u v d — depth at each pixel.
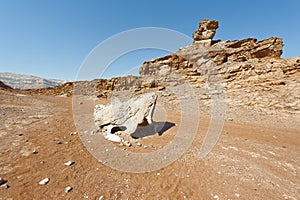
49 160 4.71
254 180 4.09
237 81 23.34
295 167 4.89
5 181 3.57
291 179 4.18
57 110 14.55
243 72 23.61
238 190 3.66
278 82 19.23
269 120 12.97
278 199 3.38
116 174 4.25
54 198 3.20
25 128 7.73
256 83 21.22
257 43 27.12
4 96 20.61
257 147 6.66
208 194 3.52
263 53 26.38
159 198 3.36
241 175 4.32
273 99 17.23
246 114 15.12
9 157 4.67
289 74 19.70
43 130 7.67
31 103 19.27
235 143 7.15
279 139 8.05
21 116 10.45
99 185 3.72
